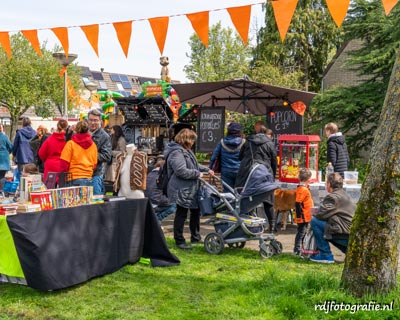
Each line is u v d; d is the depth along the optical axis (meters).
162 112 13.38
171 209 7.88
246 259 6.53
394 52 18.81
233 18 5.94
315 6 30.48
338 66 26.78
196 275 5.77
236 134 8.01
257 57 30.28
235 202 6.71
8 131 38.59
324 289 4.83
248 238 6.67
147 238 6.29
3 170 11.15
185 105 13.78
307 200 6.71
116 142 9.01
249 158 7.51
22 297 4.99
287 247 7.28
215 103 11.45
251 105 11.28
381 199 4.56
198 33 6.19
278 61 29.09
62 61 12.57
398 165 4.49
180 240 7.06
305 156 8.20
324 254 6.34
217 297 5.00
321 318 4.36
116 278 5.63
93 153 6.79
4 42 7.42
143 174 7.11
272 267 6.03
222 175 8.10
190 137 6.95
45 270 4.86
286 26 5.59
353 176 7.98
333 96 19.81
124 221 5.96
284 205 8.25
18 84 36.31
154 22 6.41
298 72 26.86
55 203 5.51
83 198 5.79
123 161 7.19
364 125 20.80
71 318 4.48
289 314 4.48
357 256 4.67
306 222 6.70
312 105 20.55
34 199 5.35
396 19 18.50
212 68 38.34
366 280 4.60
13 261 5.02
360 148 20.67
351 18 20.70
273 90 10.02
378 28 19.73
